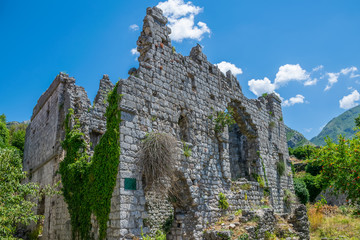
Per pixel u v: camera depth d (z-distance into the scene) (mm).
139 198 14711
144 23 18703
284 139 31531
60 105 23156
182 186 17516
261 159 26172
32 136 29625
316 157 18516
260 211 19094
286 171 30250
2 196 12898
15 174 13383
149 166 14984
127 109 15617
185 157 17906
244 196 22109
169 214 22703
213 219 18594
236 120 26078
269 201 25422
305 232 19766
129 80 16297
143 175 15531
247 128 25984
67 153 19812
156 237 19562
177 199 17391
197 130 19891
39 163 25359
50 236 20359
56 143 22109
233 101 25094
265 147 27406
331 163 16766
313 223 24203
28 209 13641
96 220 15297
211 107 21734
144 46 18578
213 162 20438
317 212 26875
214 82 22828
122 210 13914
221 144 21469
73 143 19531
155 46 18562
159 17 19266
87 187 16656
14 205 13141
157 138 15289
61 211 19438
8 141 46469
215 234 16719
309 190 39281
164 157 14992
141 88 16797
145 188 15344
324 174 17703
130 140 15375
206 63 22641
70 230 17750
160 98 17781
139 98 16500
